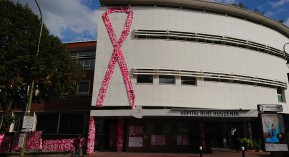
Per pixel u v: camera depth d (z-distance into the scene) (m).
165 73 24.16
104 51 24.67
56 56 20.36
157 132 23.48
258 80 27.09
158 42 25.00
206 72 25.09
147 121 23.59
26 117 15.27
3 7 19.27
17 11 19.55
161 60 24.56
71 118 28.80
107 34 25.16
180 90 24.12
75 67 22.97
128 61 24.42
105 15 25.67
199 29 26.20
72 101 28.59
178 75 24.31
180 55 25.00
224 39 26.58
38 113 29.50
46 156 18.70
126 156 18.77
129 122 23.55
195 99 24.25
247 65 27.14
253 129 24.50
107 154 20.28
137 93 23.64
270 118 14.49
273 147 14.01
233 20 27.84
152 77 24.20
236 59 26.73
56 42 20.88
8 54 17.89
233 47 26.95
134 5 26.25
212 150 23.17
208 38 26.08
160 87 23.89
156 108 23.70
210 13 27.17
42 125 29.23
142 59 24.48
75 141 18.69
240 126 25.89
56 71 20.53
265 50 28.94
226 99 25.28
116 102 23.41
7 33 18.28
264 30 29.77
